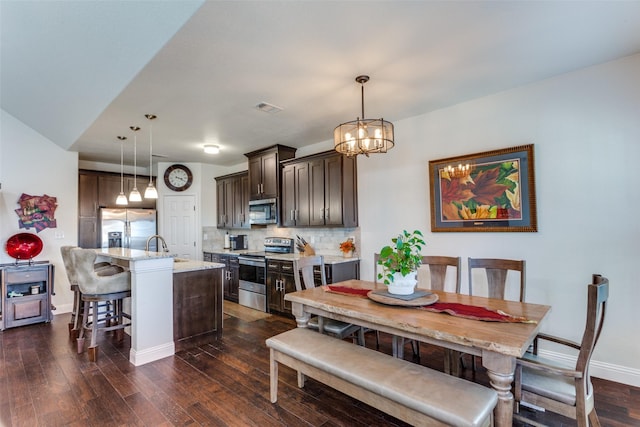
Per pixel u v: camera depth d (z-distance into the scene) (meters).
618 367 2.56
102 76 2.87
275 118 3.67
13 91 3.83
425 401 1.55
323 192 4.41
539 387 1.71
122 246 5.63
